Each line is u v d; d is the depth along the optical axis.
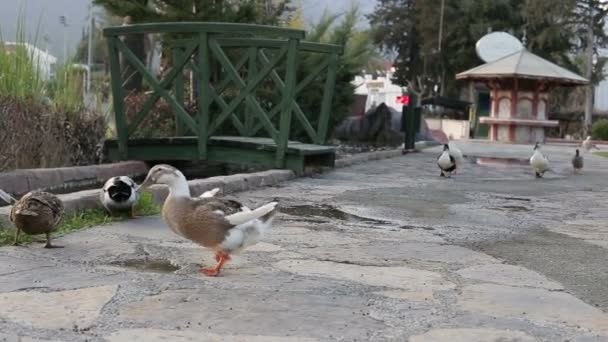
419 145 26.98
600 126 48.22
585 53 62.56
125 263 5.39
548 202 10.73
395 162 18.62
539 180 14.77
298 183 12.10
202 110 13.18
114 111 13.55
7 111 10.37
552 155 25.03
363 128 29.81
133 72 16.55
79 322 3.90
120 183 7.35
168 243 6.16
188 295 4.49
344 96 21.66
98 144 13.57
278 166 12.92
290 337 3.74
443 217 8.66
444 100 49.06
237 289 4.68
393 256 6.04
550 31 56.09
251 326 3.90
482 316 4.26
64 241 6.11
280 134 12.85
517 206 10.10
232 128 16.69
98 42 18.53
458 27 59.94
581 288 5.07
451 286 5.01
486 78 35.22
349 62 21.39
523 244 6.87
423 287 4.95
